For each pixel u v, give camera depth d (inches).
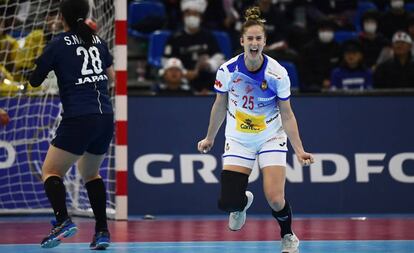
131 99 1087.6
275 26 1409.9
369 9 1461.6
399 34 1242.0
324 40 1306.6
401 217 1056.2
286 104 649.0
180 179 1085.8
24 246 775.1
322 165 1096.8
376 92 1107.9
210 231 901.8
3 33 1070.4
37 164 1055.0
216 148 1087.0
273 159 653.3
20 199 1056.2
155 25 1446.9
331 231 901.2
